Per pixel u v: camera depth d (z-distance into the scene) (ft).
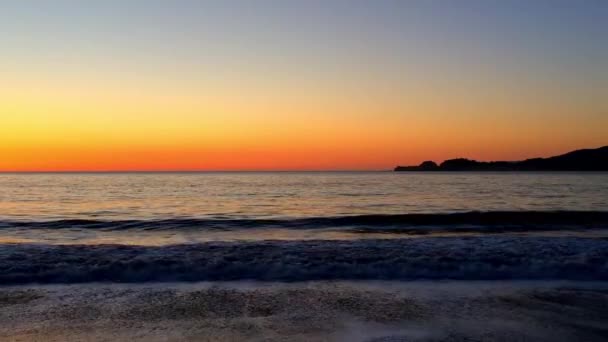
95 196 129.08
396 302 21.70
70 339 16.67
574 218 56.49
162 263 27.71
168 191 157.69
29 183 239.91
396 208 87.92
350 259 29.37
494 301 21.88
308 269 27.50
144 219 65.26
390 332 17.66
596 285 24.77
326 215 74.59
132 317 19.31
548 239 36.73
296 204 99.60
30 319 18.89
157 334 17.29
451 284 25.00
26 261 27.68
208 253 30.60
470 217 57.88
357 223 56.65
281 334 17.37
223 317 19.43
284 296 22.70
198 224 56.03
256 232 50.34
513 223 54.75
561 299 22.18
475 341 16.75
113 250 31.04
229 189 172.24
